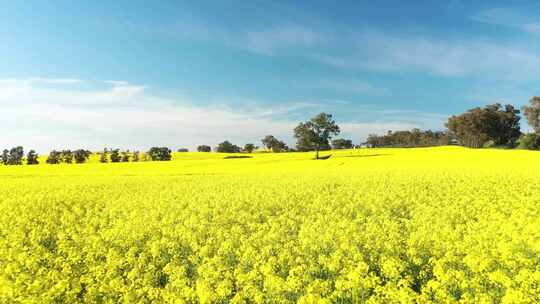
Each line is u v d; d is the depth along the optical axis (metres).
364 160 63.56
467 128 132.38
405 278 10.15
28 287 9.29
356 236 12.90
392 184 28.67
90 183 35.22
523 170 37.84
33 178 41.91
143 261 11.56
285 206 20.73
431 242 12.24
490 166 44.28
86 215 19.91
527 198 20.73
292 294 9.19
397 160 60.94
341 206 20.55
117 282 9.68
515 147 128.12
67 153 103.31
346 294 8.83
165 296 8.92
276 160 69.31
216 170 51.56
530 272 9.16
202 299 8.56
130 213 19.53
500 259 10.34
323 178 34.47
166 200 23.62
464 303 8.20
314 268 10.27
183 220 17.88
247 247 12.26
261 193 25.14
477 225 14.56
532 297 8.24
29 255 12.51
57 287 9.24
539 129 115.50
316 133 88.31
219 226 16.50
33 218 18.95
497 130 130.50
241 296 8.75
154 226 16.05
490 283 9.12
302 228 14.67
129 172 49.94
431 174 35.19
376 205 20.12
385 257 10.88
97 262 11.90
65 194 27.17
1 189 30.50
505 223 14.27
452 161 54.84
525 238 11.99
